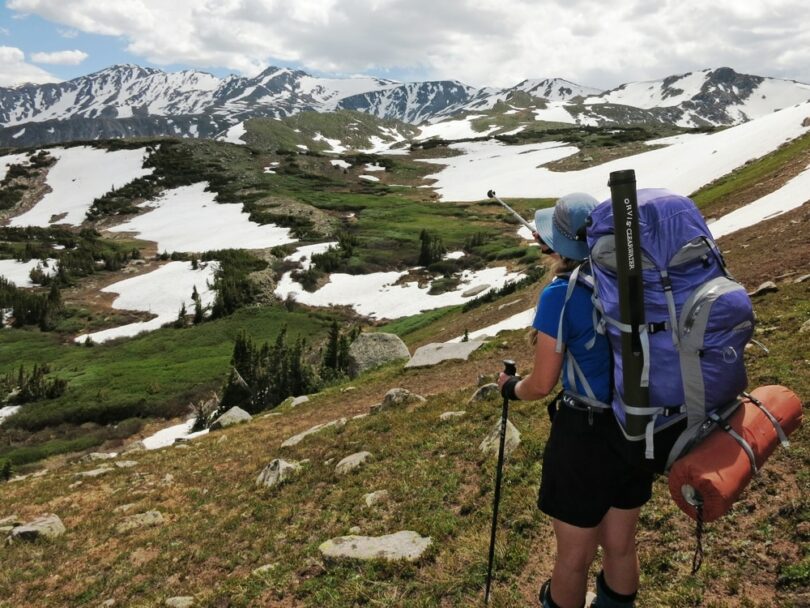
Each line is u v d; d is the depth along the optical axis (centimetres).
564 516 360
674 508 638
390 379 2655
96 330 10256
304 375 4650
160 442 5591
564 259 359
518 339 2617
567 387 354
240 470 1573
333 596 672
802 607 457
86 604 946
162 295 11575
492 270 11025
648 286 298
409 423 1384
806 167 4991
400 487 974
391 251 12975
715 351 288
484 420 1197
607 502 353
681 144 17438
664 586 535
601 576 395
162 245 15712
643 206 313
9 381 7656
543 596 400
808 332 1102
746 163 10944
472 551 680
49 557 1234
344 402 2475
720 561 544
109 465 2159
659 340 296
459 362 2536
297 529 955
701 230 304
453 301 9850
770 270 1972
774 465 643
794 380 881
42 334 10169
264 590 743
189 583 898
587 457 346
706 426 304
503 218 15612
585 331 332
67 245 15800
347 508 971
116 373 7662
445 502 870
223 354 8400
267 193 19588
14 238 16462
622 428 317
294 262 12550
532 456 912
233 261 12550
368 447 1297
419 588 644
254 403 4884
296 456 1469
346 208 18000
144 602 861
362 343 4266
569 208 346
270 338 9000
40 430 6322
